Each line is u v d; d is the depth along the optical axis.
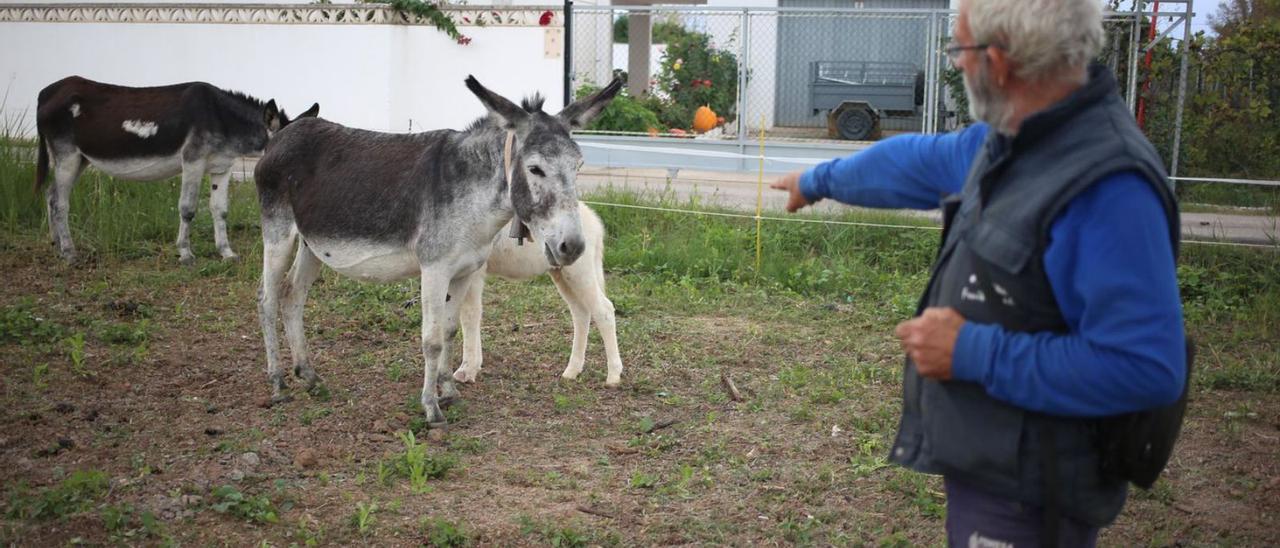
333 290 8.94
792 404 6.47
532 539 4.51
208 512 4.65
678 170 15.66
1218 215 13.05
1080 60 2.20
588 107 5.37
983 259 2.28
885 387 6.85
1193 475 5.50
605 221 11.38
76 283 8.98
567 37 15.48
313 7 16.03
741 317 8.61
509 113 5.13
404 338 7.73
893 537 4.60
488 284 9.38
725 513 4.88
